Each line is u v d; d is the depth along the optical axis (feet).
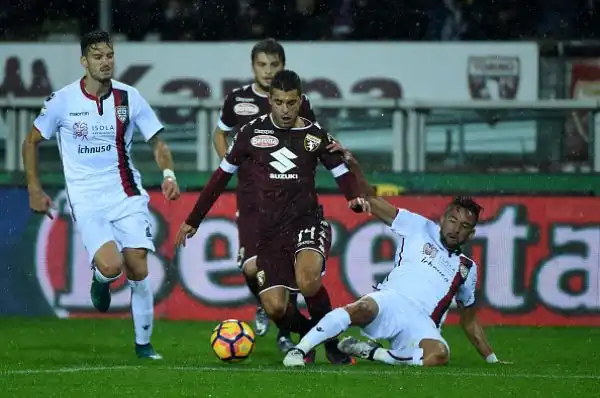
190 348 93.15
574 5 157.69
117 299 118.32
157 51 138.00
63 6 156.66
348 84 137.28
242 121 98.37
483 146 130.21
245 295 116.88
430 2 157.48
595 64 136.98
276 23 157.58
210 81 137.59
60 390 63.41
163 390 63.21
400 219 81.76
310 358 77.92
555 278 116.67
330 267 116.26
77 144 81.15
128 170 82.64
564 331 111.45
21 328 107.76
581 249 116.67
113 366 75.51
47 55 137.90
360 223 116.47
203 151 127.54
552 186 121.49
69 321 114.32
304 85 137.49
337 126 130.11
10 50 137.90
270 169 78.59
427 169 130.41
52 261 118.01
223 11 157.69
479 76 137.18
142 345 83.66
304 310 117.08
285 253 79.05
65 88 81.66
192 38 158.10
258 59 96.27
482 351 82.64
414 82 137.28
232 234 117.08
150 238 82.28
